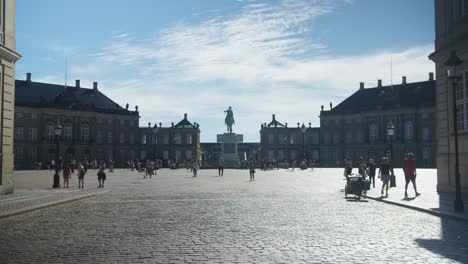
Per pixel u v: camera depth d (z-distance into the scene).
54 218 17.84
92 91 125.31
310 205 22.23
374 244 12.27
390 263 10.17
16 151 106.06
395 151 114.31
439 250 11.48
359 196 26.41
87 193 29.39
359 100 127.50
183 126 139.38
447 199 23.75
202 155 152.50
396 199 23.86
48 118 111.31
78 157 115.50
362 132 123.12
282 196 27.59
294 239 13.02
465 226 15.37
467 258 10.59
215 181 46.59
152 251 11.52
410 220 16.83
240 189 34.03
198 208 21.12
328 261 10.38
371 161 34.06
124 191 32.62
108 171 83.62
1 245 12.35
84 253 11.33
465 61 26.55
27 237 13.58
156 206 22.16
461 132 26.97
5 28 28.91
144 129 136.25
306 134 139.00
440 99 29.33
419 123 111.88
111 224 16.09
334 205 22.22
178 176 60.41
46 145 110.19
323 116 131.62
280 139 139.50
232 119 103.94
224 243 12.49
